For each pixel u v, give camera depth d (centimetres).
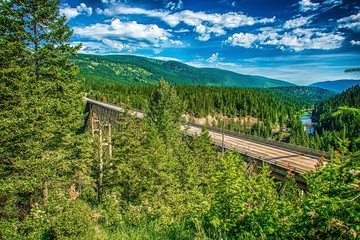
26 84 1703
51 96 2006
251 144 3017
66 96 2055
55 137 1886
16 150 1572
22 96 1655
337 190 351
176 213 1169
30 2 1903
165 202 1931
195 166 2712
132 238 672
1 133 1449
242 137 3600
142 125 2447
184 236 574
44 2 1930
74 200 1251
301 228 368
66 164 1870
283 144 2838
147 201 1970
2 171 1505
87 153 2128
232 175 601
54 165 1736
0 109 1652
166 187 2203
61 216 1116
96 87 12281
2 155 1529
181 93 10750
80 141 2062
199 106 10200
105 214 1476
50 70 1967
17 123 1530
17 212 1464
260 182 579
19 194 1602
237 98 11625
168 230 641
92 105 6075
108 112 4638
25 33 1850
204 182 2570
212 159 2892
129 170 2064
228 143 3094
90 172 2611
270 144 3016
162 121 4316
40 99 1759
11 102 1705
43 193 1714
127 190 2120
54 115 1902
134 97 9588
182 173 2625
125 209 1778
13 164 1531
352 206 315
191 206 1038
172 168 2505
